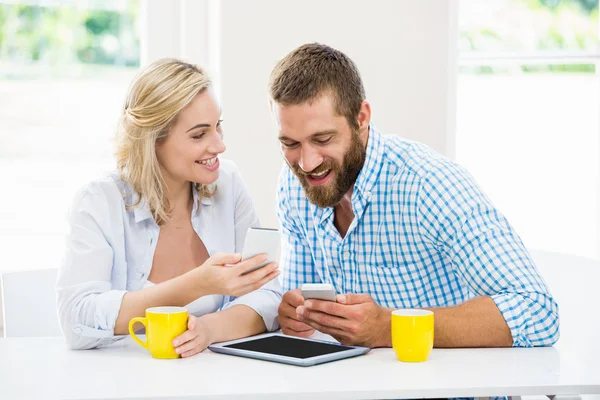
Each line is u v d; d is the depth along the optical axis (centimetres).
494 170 344
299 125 173
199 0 291
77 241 185
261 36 285
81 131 290
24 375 150
